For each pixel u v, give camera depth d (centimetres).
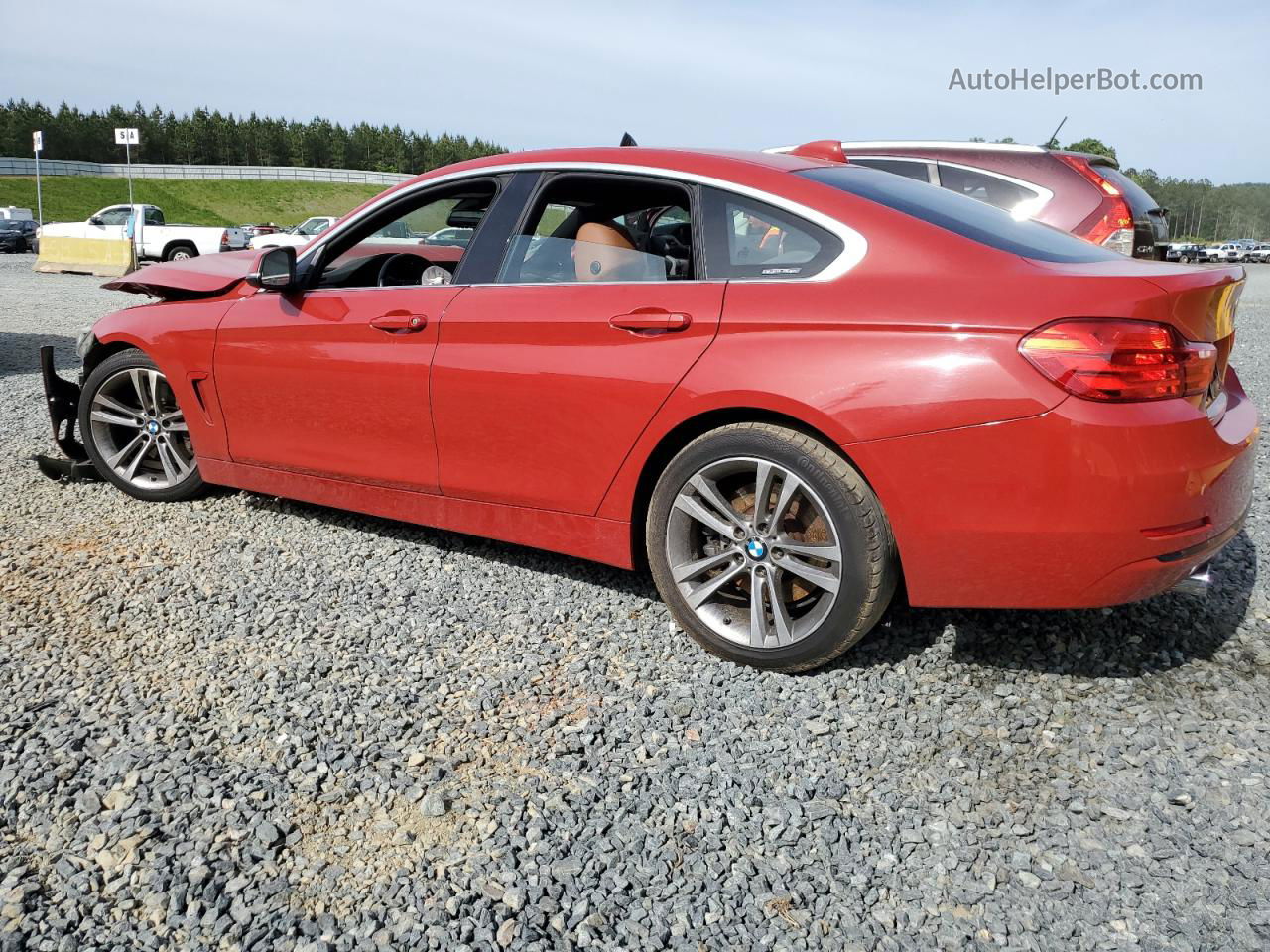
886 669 289
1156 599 334
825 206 277
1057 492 235
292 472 388
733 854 212
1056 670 288
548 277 318
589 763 244
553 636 312
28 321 1179
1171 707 269
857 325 255
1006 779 238
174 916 190
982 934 189
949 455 243
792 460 264
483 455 326
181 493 436
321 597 339
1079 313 233
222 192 7894
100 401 442
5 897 194
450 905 194
